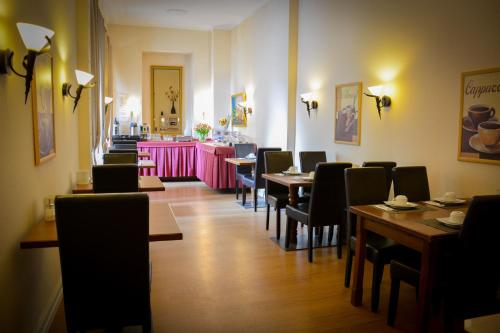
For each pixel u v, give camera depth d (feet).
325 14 17.94
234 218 18.04
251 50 25.89
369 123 15.03
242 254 13.11
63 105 11.03
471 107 10.65
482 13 10.32
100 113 20.25
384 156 14.21
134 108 29.45
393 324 8.62
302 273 11.52
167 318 8.81
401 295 10.23
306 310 9.29
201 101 30.68
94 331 8.05
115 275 5.98
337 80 17.13
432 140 12.03
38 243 6.68
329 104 17.78
